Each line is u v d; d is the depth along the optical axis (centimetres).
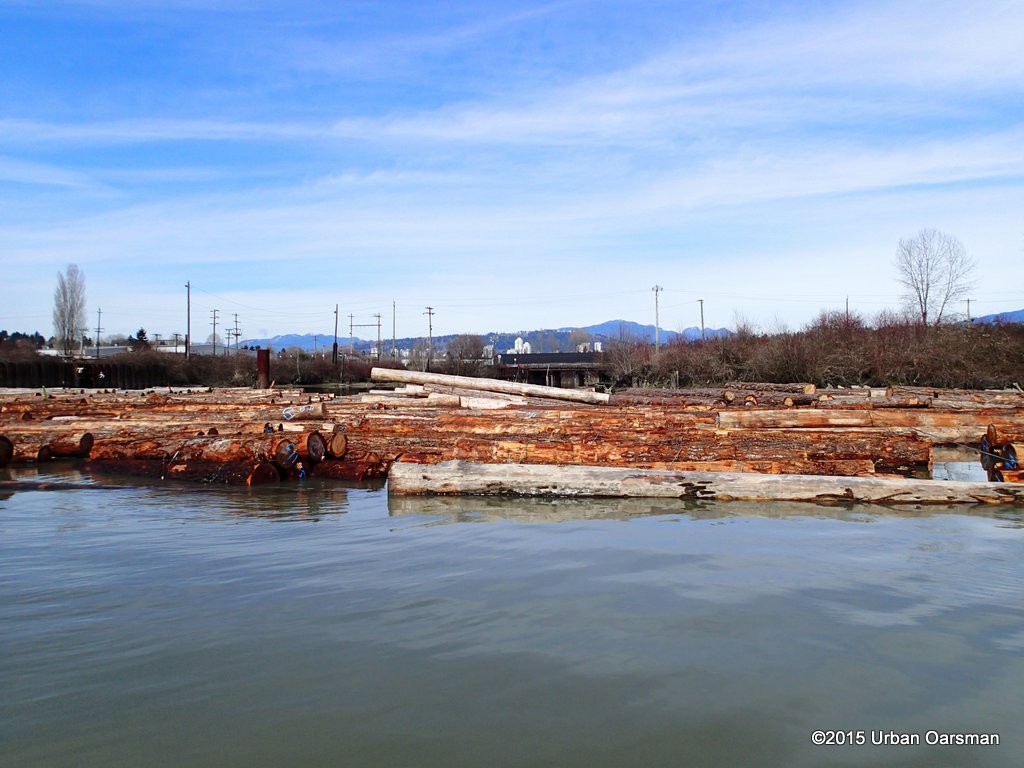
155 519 842
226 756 295
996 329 3650
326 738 308
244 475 1167
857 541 668
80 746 304
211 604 491
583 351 8881
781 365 3847
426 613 466
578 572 562
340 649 406
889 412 1519
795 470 1029
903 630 433
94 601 500
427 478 938
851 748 300
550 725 318
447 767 285
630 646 407
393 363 7344
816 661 387
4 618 465
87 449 1501
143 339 10025
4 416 1947
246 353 7325
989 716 329
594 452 1068
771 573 558
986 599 493
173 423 1595
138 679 369
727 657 392
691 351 4603
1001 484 866
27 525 808
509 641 416
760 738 308
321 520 816
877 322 4681
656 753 295
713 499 886
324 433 1250
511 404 1839
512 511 835
